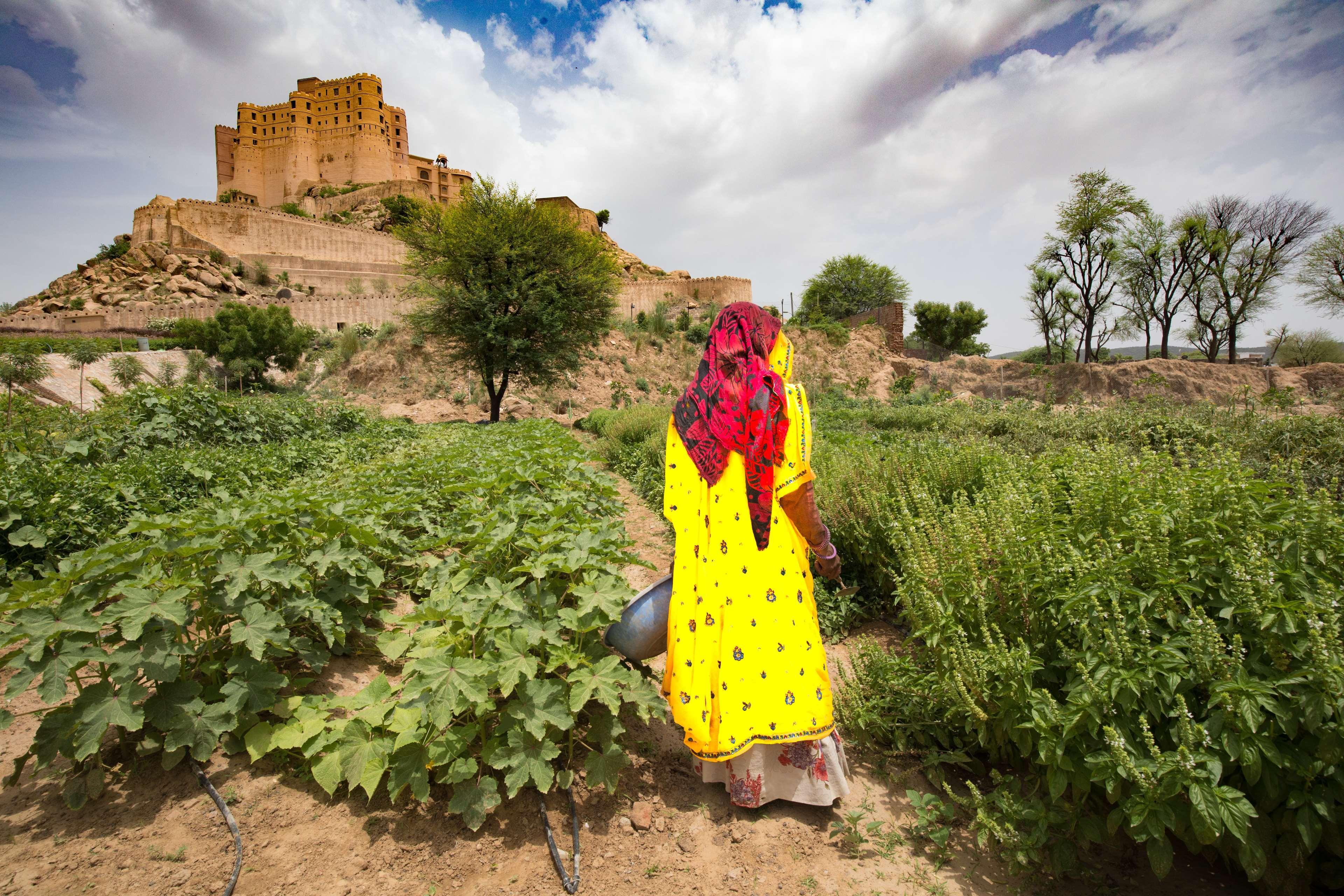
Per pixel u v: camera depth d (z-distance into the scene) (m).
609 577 2.64
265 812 2.14
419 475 5.96
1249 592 1.80
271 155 87.06
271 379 34.59
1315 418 6.80
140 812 2.11
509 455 6.32
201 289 55.72
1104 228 31.72
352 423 14.42
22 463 5.81
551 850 2.07
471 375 29.97
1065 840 1.96
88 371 22.11
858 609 3.95
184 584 2.33
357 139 85.75
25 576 4.00
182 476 6.15
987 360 33.09
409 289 22.89
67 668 2.05
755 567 2.08
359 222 75.25
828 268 59.44
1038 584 2.25
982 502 3.18
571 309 22.42
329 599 3.11
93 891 1.81
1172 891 1.88
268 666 2.48
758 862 2.04
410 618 2.54
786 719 2.08
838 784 2.22
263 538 2.97
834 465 4.95
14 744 2.45
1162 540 2.11
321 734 2.33
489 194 21.77
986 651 2.30
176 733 2.17
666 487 2.27
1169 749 1.81
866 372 38.81
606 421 16.72
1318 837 1.57
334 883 1.91
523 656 2.26
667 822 2.23
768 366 2.13
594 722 2.39
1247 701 1.64
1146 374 24.91
